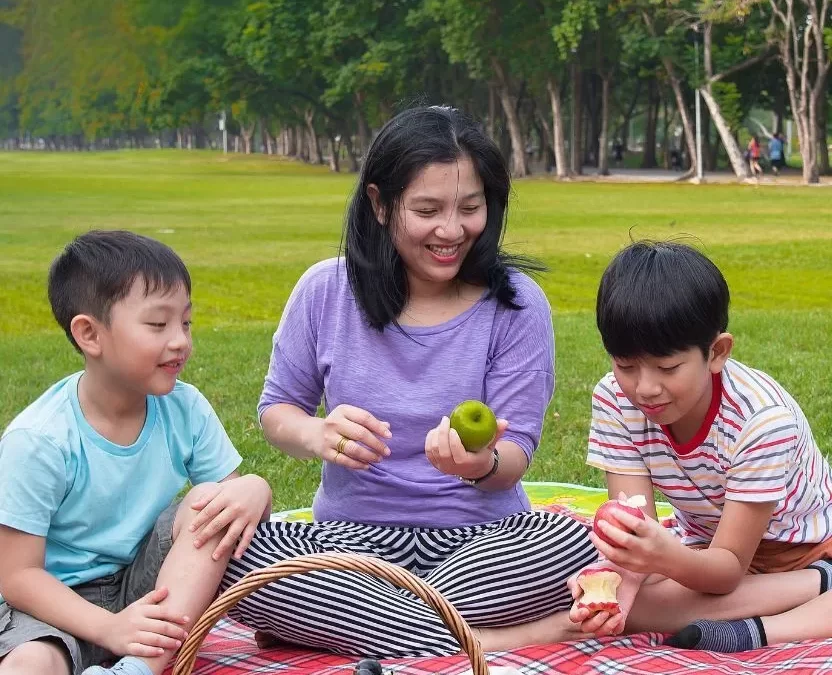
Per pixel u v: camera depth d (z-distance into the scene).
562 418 7.62
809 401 7.88
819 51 38.16
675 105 58.59
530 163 60.69
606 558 3.45
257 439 7.14
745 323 11.38
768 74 48.50
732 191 35.75
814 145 39.53
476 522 3.83
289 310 4.13
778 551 3.82
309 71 58.16
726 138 42.97
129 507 3.62
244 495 3.48
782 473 3.53
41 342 11.06
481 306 3.97
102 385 3.56
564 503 5.48
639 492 3.84
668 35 40.75
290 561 2.93
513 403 3.92
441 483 3.83
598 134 60.41
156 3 79.69
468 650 2.82
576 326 11.37
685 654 3.37
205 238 21.81
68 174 55.50
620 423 3.83
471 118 3.87
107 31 96.75
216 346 10.54
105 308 3.43
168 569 3.42
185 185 44.53
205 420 3.85
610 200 31.73
